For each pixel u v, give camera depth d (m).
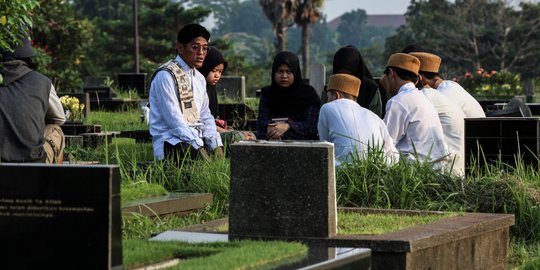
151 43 75.62
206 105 12.16
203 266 6.23
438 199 10.35
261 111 13.44
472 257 8.23
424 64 13.05
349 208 9.00
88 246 5.87
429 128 11.23
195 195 9.67
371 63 126.62
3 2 10.26
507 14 85.62
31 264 5.94
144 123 20.02
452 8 87.75
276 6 76.94
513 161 11.85
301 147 7.26
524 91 39.59
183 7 77.19
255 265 6.34
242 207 7.36
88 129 16.27
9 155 9.83
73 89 39.12
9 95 9.91
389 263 7.24
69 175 5.89
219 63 14.55
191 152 11.54
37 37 38.62
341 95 10.76
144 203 9.04
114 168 5.89
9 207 5.94
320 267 6.38
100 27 76.81
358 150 10.45
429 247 7.54
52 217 5.91
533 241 10.45
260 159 7.31
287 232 7.29
